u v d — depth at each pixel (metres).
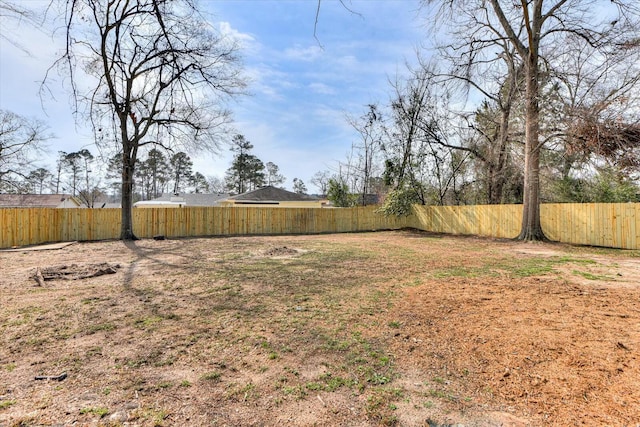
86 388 2.12
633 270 6.22
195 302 4.22
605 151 8.95
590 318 3.45
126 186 12.38
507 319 3.46
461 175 18.58
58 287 5.02
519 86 13.18
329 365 2.48
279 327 3.31
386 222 19.16
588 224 10.41
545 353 2.62
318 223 17.69
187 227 14.79
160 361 2.55
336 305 4.06
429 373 2.34
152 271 6.33
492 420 1.78
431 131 17.52
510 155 14.11
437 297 4.38
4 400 1.96
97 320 3.51
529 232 11.44
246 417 1.83
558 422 1.75
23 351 2.71
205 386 2.17
